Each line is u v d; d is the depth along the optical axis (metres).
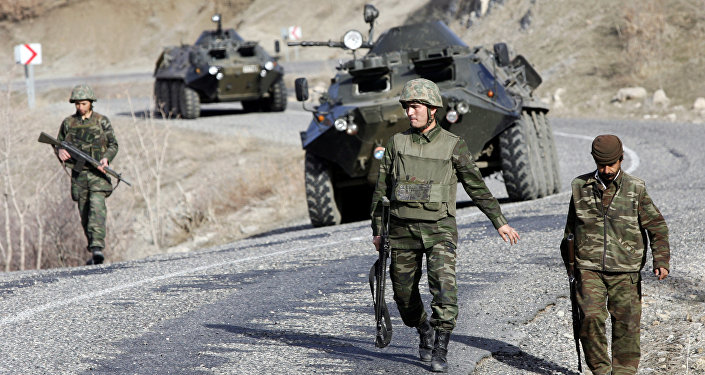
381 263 17.55
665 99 94.50
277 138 89.75
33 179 56.91
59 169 55.31
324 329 21.97
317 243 37.50
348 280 27.80
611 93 101.81
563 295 24.06
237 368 18.77
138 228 61.19
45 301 26.67
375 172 46.62
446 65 46.59
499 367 18.77
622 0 123.50
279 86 110.25
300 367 18.72
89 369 18.95
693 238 30.16
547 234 33.47
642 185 16.92
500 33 136.38
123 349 20.58
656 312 22.45
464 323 21.89
